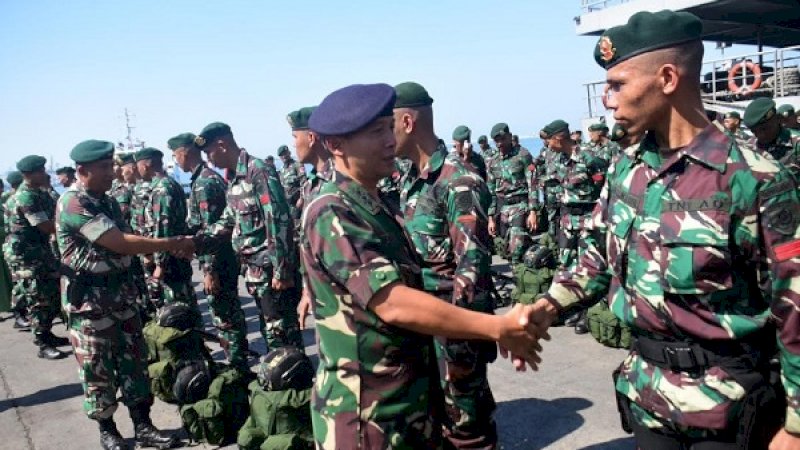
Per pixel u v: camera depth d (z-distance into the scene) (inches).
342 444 80.0
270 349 198.4
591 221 88.4
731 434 71.4
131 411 171.2
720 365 71.3
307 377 152.0
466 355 119.8
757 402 70.3
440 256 123.6
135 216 328.2
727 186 68.5
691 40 71.9
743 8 491.2
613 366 200.7
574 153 249.8
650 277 75.0
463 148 343.9
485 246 117.7
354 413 79.4
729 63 486.9
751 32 610.9
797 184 67.3
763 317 70.1
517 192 350.3
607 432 153.6
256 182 185.2
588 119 482.3
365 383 79.1
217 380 169.6
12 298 338.6
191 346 204.5
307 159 190.4
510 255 340.8
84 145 162.9
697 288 70.3
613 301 83.0
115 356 165.3
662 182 74.4
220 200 221.6
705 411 71.9
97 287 161.0
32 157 271.0
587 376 193.5
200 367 175.5
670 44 71.5
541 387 187.8
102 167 164.1
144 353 172.1
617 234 79.7
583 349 221.0
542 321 83.1
